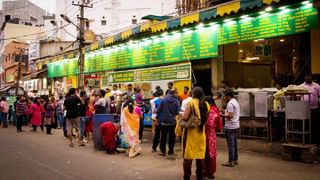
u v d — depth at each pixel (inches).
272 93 432.8
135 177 313.6
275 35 443.2
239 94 447.8
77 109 514.6
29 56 1667.1
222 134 466.3
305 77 407.8
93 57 843.4
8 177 317.1
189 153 282.2
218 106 478.3
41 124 762.2
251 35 469.7
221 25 508.7
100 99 535.2
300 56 461.7
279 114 421.7
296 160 372.8
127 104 429.7
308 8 412.5
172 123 419.8
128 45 707.4
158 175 320.8
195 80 559.5
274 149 406.6
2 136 657.0
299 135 388.2
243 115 442.6
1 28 2428.6
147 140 555.8
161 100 428.5
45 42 1568.7
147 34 641.0
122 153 444.5
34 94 1067.3
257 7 444.1
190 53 557.9
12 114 999.0
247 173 321.1
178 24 527.8
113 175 321.7
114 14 1782.7
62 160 398.3
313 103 390.9
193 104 281.4
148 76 645.3
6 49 2057.1
